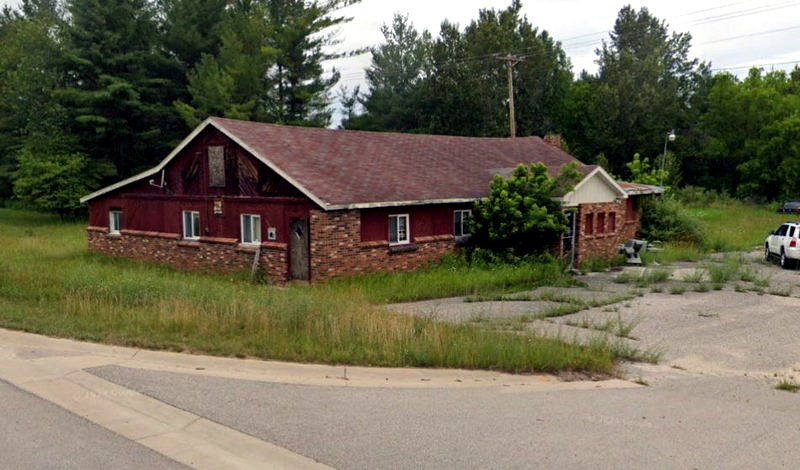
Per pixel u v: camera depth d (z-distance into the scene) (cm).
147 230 2562
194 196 2355
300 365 1009
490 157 2953
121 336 1129
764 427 808
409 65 6475
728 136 6656
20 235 3419
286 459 649
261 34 4872
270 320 1202
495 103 6019
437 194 2278
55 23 5050
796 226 2595
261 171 2134
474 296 1827
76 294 1441
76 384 875
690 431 778
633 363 1157
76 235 3438
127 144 4728
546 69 6266
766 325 1518
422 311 1556
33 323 1207
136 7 4606
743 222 4462
